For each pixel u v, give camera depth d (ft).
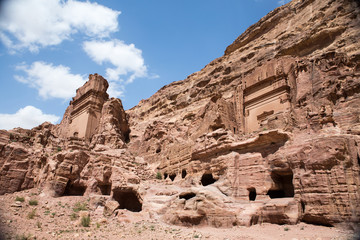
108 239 51.75
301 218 56.13
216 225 59.98
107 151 122.83
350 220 48.42
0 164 94.53
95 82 174.09
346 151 53.78
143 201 82.94
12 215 67.62
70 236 53.11
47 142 121.39
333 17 155.63
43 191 90.53
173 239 50.80
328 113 68.74
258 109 120.88
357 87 74.84
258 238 47.67
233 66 213.66
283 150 68.08
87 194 94.89
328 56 89.56
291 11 203.72
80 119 170.71
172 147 122.93
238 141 82.43
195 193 69.87
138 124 274.98
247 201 67.97
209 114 125.70
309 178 56.80
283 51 173.37
